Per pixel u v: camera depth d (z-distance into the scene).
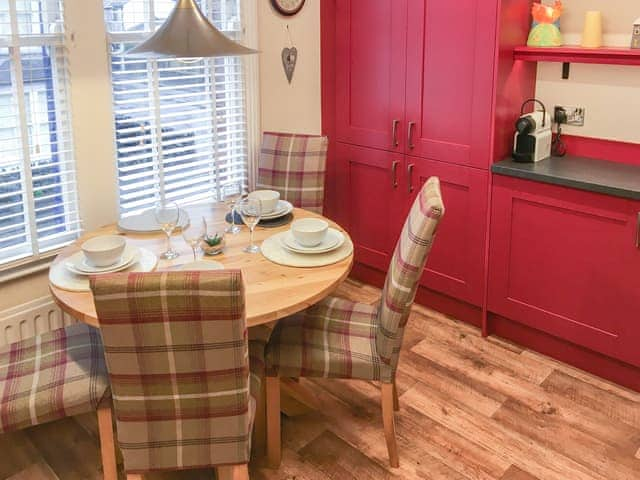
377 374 2.25
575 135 3.10
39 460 2.45
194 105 3.21
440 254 3.37
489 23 2.86
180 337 1.67
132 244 2.49
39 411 2.02
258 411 2.46
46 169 2.75
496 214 3.05
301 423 2.64
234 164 3.50
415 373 2.96
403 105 3.32
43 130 2.71
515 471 2.36
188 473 2.37
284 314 1.98
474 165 3.08
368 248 3.74
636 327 2.70
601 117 2.99
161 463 1.86
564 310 2.93
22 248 2.74
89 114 2.80
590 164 2.96
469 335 3.29
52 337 2.31
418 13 3.13
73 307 2.00
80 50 2.71
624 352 2.77
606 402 2.75
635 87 2.85
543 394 2.81
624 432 2.56
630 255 2.64
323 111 3.74
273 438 2.35
